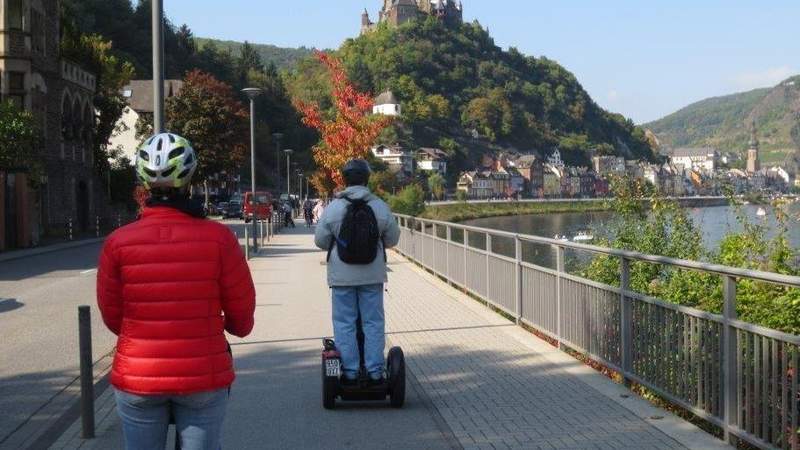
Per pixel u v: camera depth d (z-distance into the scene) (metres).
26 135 34.12
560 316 9.98
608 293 8.43
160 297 3.87
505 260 12.84
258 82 157.25
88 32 107.44
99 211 56.44
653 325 7.35
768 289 7.93
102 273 3.95
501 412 7.27
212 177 79.38
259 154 139.88
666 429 6.56
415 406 7.59
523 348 10.32
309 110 33.53
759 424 5.62
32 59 43.56
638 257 7.47
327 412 7.45
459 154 193.75
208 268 3.93
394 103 190.50
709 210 13.70
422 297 15.98
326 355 7.38
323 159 33.47
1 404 8.12
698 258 12.20
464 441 6.41
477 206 111.31
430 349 10.38
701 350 6.46
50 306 15.71
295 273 21.97
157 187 4.04
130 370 3.85
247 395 8.14
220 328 4.00
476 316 13.27
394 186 105.69
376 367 7.46
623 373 7.99
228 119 77.12
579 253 12.27
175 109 75.75
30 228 35.25
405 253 27.36
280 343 11.10
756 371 5.64
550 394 7.88
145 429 3.92
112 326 4.05
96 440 6.62
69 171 49.38
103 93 61.03
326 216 7.41
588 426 6.73
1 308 15.41
